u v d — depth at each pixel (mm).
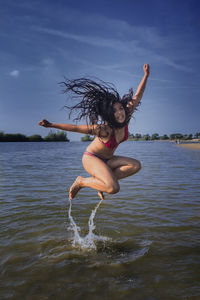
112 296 2557
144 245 3701
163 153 26125
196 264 3148
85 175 10289
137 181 8875
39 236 4023
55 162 15992
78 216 5008
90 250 3559
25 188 7629
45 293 2609
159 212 5230
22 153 25844
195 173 10820
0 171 11508
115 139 3541
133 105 3705
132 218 4871
